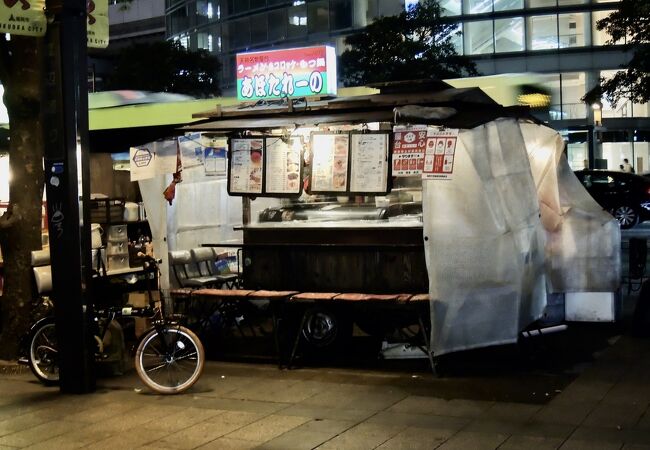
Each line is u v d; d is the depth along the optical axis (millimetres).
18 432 6191
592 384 6930
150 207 9281
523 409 6285
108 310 7938
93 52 56938
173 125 14320
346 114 7805
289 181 8320
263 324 10172
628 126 44344
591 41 43688
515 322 7570
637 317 8734
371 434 5801
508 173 7828
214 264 10352
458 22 44906
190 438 5887
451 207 7445
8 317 8789
